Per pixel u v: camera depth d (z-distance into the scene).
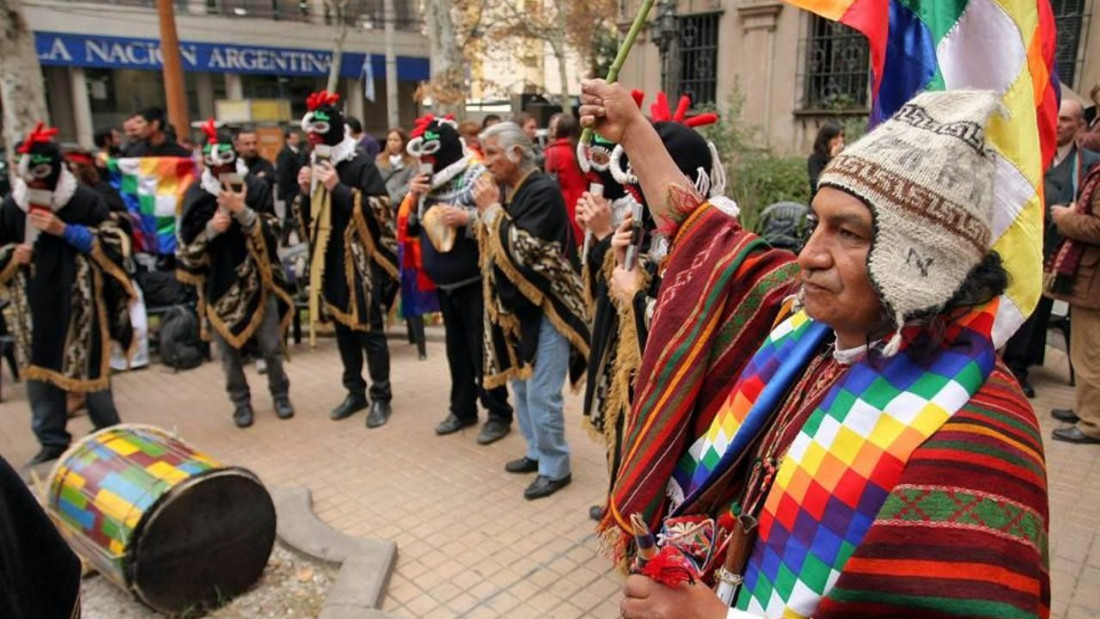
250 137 8.90
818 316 1.13
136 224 6.93
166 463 3.00
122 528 2.80
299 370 6.23
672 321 1.63
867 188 1.05
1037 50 1.40
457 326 4.66
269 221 4.93
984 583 0.90
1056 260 4.38
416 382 5.85
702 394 1.62
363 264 4.83
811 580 1.09
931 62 1.47
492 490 4.04
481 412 5.25
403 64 27.22
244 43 23.56
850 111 9.80
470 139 6.41
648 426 1.62
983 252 1.07
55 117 22.02
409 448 4.61
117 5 21.11
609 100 1.76
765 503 1.20
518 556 3.40
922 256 1.03
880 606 0.96
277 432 4.91
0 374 6.27
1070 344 4.50
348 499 3.97
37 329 4.18
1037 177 1.30
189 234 4.64
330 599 3.00
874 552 0.97
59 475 3.10
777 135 10.74
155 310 6.37
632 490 1.61
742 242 1.63
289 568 3.30
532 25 20.70
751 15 10.67
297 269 6.81
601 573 3.26
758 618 1.09
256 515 3.09
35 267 4.15
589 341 3.72
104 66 21.20
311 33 24.92
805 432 1.15
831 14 1.55
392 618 2.84
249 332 4.83
